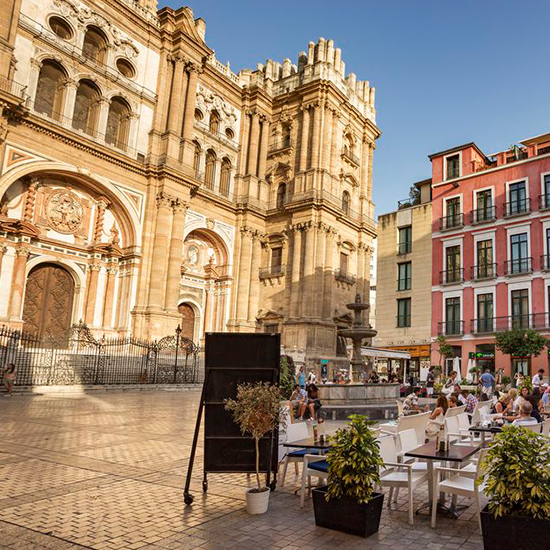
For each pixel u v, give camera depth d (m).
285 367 20.72
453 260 38.44
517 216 35.00
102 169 31.33
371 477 5.77
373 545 5.41
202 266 39.56
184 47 36.41
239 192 42.06
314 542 5.45
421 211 42.62
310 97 41.44
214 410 7.19
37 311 29.44
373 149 47.75
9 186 26.83
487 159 41.25
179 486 7.57
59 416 14.52
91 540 5.31
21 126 27.34
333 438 6.14
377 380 32.94
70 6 30.67
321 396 18.27
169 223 33.88
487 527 4.99
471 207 37.97
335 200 40.97
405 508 6.93
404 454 6.69
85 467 8.52
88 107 32.00
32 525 5.69
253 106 43.19
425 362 39.59
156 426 13.34
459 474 6.71
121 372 26.67
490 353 34.41
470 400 15.38
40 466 8.48
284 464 8.00
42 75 29.45
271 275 40.56
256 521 6.09
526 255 34.41
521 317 33.66
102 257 32.06
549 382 31.28
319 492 6.00
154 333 31.50
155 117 34.88
